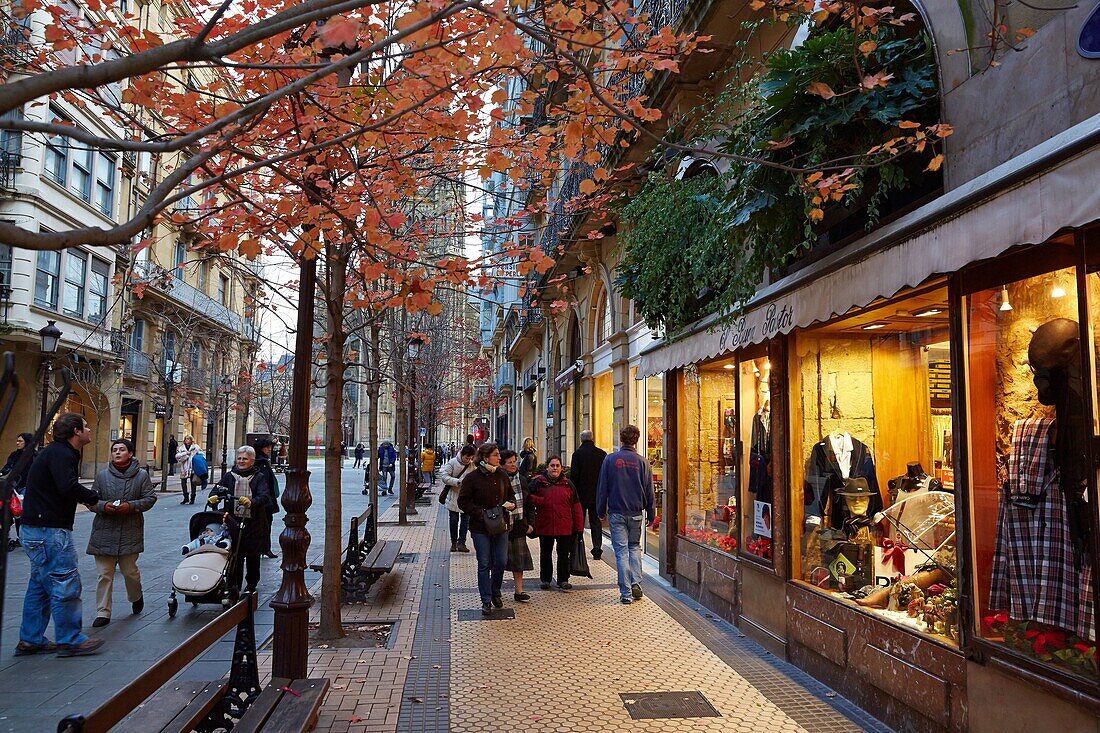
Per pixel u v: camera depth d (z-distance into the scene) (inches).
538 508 360.8
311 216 179.5
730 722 181.0
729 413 303.4
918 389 211.0
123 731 131.1
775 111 194.7
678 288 285.7
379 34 173.3
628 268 344.5
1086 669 127.8
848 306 177.9
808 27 224.7
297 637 192.1
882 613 188.5
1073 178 114.2
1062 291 138.6
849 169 167.5
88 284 954.7
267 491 322.7
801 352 241.0
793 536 236.8
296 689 180.2
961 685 153.7
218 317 1446.9
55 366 809.5
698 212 271.3
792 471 237.5
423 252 271.7
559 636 264.4
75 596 243.6
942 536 186.5
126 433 1199.6
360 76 200.2
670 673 220.4
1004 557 151.2
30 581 242.1
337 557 263.9
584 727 177.5
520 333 1097.4
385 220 170.7
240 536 318.7
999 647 143.8
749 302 244.2
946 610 166.7
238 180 212.8
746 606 268.1
